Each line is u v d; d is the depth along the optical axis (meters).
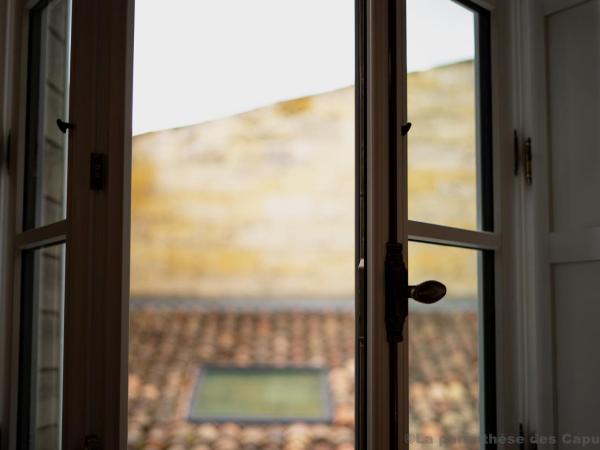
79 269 1.20
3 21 1.53
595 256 1.39
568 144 1.49
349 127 7.26
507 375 1.49
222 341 7.96
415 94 1.34
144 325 7.89
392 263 1.20
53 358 1.27
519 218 1.53
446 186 1.41
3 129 1.52
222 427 7.00
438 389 1.33
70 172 1.22
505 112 1.55
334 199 7.61
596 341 1.39
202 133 7.31
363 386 1.21
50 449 1.26
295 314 8.30
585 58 1.46
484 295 1.49
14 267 1.43
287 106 7.18
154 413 7.05
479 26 1.55
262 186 7.53
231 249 7.77
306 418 7.32
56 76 1.34
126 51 1.26
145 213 7.55
